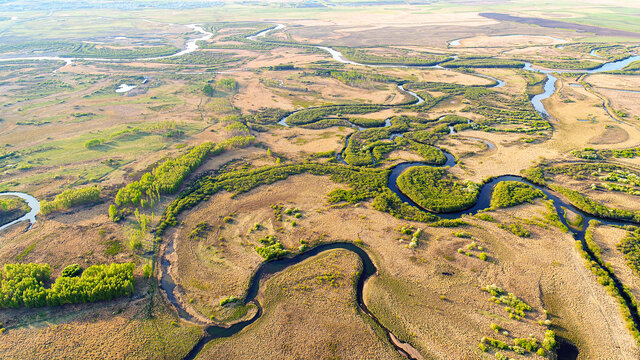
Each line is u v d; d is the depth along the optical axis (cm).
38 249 8956
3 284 7538
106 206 10600
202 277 8219
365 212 10269
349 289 7888
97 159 13300
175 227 9769
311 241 9250
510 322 7094
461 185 11469
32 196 11125
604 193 10950
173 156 13575
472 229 9538
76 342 6756
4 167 12650
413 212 10219
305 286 7962
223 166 12988
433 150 13688
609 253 8681
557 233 9344
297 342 6794
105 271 7869
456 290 7806
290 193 11244
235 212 10375
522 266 8362
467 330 6981
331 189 11425
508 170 12412
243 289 7919
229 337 6919
